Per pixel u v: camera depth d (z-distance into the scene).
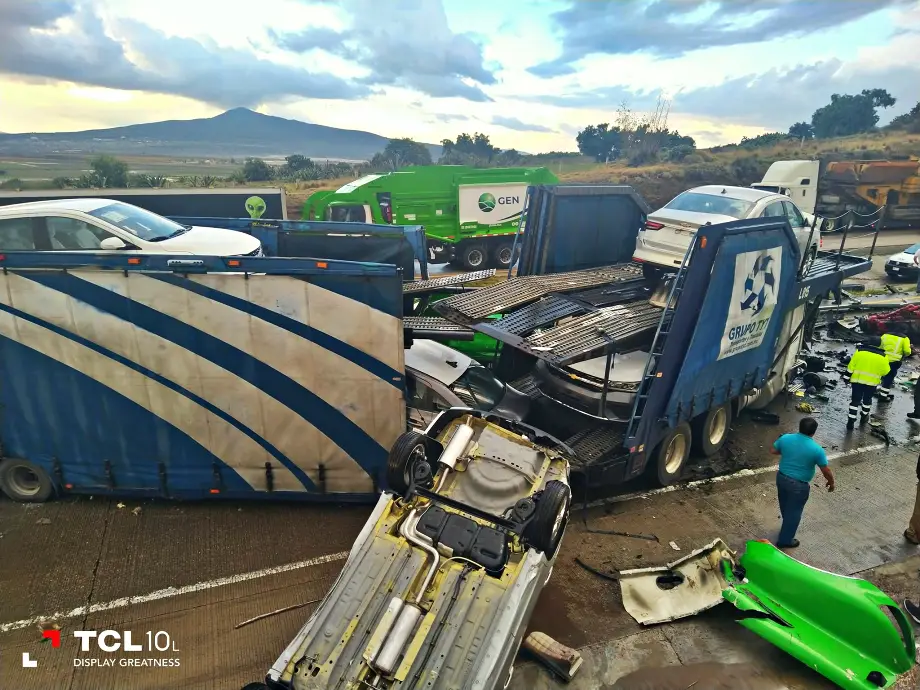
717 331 6.82
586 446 6.64
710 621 5.27
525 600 4.04
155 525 6.42
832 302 14.95
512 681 4.58
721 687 4.61
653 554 6.18
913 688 4.62
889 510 7.04
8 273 5.97
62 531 6.27
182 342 6.12
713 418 7.92
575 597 5.52
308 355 6.16
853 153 41.75
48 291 6.01
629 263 10.37
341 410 6.34
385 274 5.94
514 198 19.45
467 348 9.42
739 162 39.62
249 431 6.41
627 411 7.10
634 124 51.69
